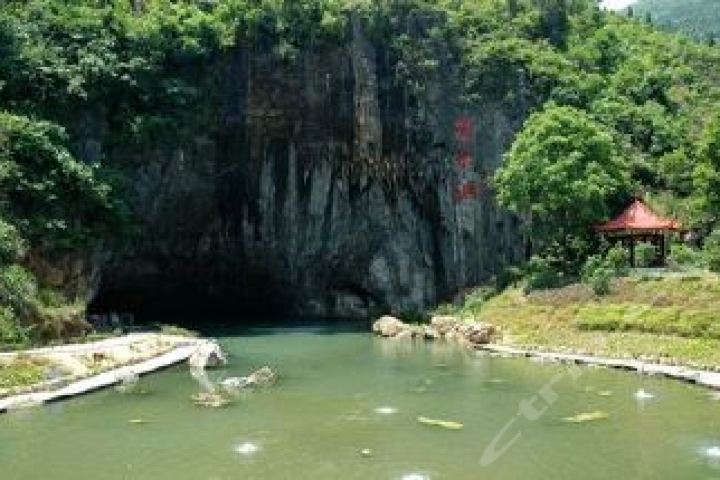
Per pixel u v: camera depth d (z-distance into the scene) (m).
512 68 65.94
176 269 66.69
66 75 54.28
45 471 22.97
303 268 68.44
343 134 65.19
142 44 59.28
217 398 32.19
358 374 38.22
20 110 52.78
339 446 25.41
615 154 58.16
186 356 43.06
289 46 63.28
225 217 65.94
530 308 51.00
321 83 64.50
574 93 66.06
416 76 65.25
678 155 62.00
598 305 47.25
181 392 33.81
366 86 64.94
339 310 69.12
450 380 36.38
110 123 57.88
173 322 65.12
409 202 66.62
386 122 65.12
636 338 42.31
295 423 28.41
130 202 58.19
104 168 54.38
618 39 79.94
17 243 44.84
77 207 50.69
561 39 73.69
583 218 54.88
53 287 48.50
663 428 27.16
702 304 42.41
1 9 56.59
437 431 27.20
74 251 50.00
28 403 30.95
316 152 65.88
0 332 39.34
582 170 54.47
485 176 64.56
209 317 69.94
